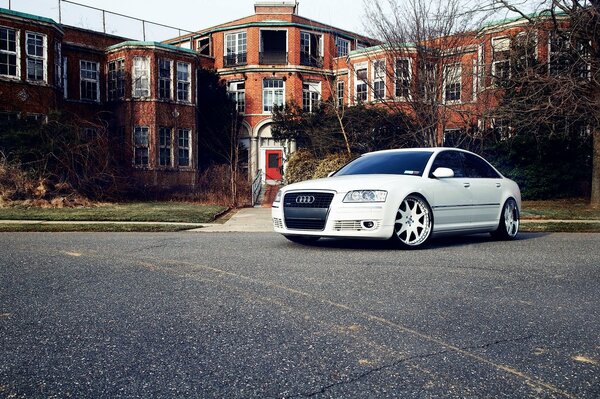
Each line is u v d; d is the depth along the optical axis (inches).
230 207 748.0
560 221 513.3
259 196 943.7
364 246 308.7
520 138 790.5
